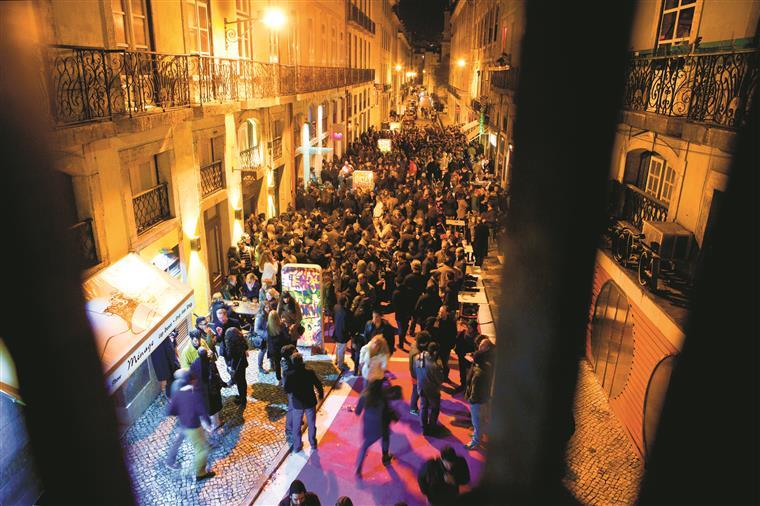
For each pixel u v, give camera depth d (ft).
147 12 28.43
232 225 42.29
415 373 24.21
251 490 20.66
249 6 44.68
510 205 9.00
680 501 9.11
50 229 8.44
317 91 65.67
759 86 10.78
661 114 20.86
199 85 31.73
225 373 29.68
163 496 20.33
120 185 25.71
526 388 9.43
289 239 41.09
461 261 37.29
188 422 20.44
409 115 196.44
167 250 31.48
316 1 71.87
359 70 110.83
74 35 21.49
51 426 9.05
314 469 22.07
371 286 32.86
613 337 25.18
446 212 55.98
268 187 51.60
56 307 8.75
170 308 24.80
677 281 20.27
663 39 23.79
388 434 21.91
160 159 31.17
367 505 20.16
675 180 21.63
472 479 20.85
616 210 28.58
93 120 20.80
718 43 19.02
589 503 18.71
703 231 18.84
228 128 40.70
